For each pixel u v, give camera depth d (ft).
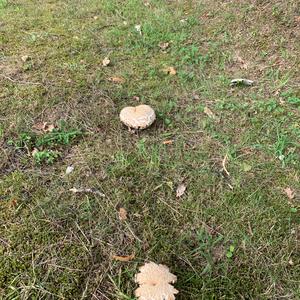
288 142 3.66
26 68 4.48
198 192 3.21
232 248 2.79
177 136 3.75
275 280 2.64
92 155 3.49
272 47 5.00
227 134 3.77
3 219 2.93
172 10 5.93
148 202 3.12
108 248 2.79
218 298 2.54
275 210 3.07
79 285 2.57
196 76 4.54
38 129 3.73
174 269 2.68
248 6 5.73
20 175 3.28
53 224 2.92
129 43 5.07
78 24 5.49
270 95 4.26
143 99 4.13
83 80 4.34
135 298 2.48
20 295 2.49
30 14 5.72
